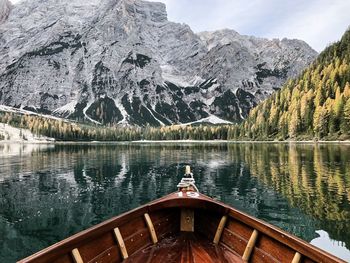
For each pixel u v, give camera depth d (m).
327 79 173.25
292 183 36.91
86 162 72.81
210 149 126.62
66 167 61.53
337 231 19.48
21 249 17.69
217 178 43.75
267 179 41.06
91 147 161.38
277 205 26.77
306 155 73.62
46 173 52.03
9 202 29.58
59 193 34.34
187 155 93.31
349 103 130.88
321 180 37.91
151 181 43.16
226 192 33.34
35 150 128.00
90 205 28.33
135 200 30.62
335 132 136.75
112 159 81.31
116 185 39.84
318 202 27.17
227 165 61.00
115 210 26.53
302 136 153.75
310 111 155.75
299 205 26.47
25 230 21.03
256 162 63.69
